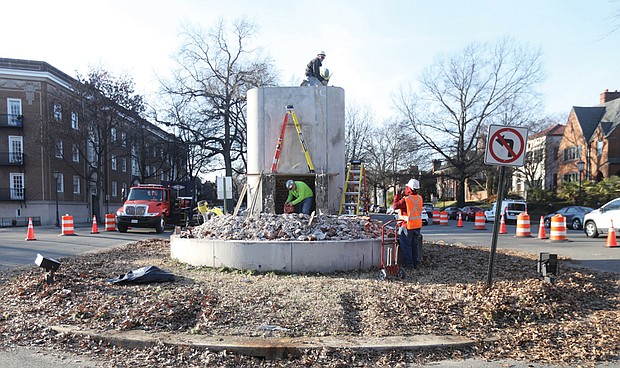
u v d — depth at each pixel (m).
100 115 39.59
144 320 6.05
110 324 6.02
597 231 18.75
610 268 10.43
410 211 9.52
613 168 42.03
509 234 21.98
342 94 13.12
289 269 8.81
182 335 5.63
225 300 6.80
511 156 7.28
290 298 6.90
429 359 5.25
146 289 7.49
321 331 5.77
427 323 6.13
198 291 7.27
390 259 8.88
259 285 7.70
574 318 6.61
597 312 6.90
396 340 5.52
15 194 40.62
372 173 61.16
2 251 14.41
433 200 80.81
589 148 42.03
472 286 7.72
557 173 52.12
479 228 26.61
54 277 8.07
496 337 5.79
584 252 13.66
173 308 6.39
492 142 7.27
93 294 7.25
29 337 5.84
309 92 12.86
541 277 8.48
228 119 39.66
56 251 14.46
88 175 48.38
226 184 14.85
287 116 12.76
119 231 23.81
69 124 39.09
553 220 17.58
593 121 46.75
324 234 9.45
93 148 45.81
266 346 5.23
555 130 55.16
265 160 12.91
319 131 12.80
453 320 6.25
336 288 7.48
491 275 7.53
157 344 5.42
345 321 6.08
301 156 12.79
